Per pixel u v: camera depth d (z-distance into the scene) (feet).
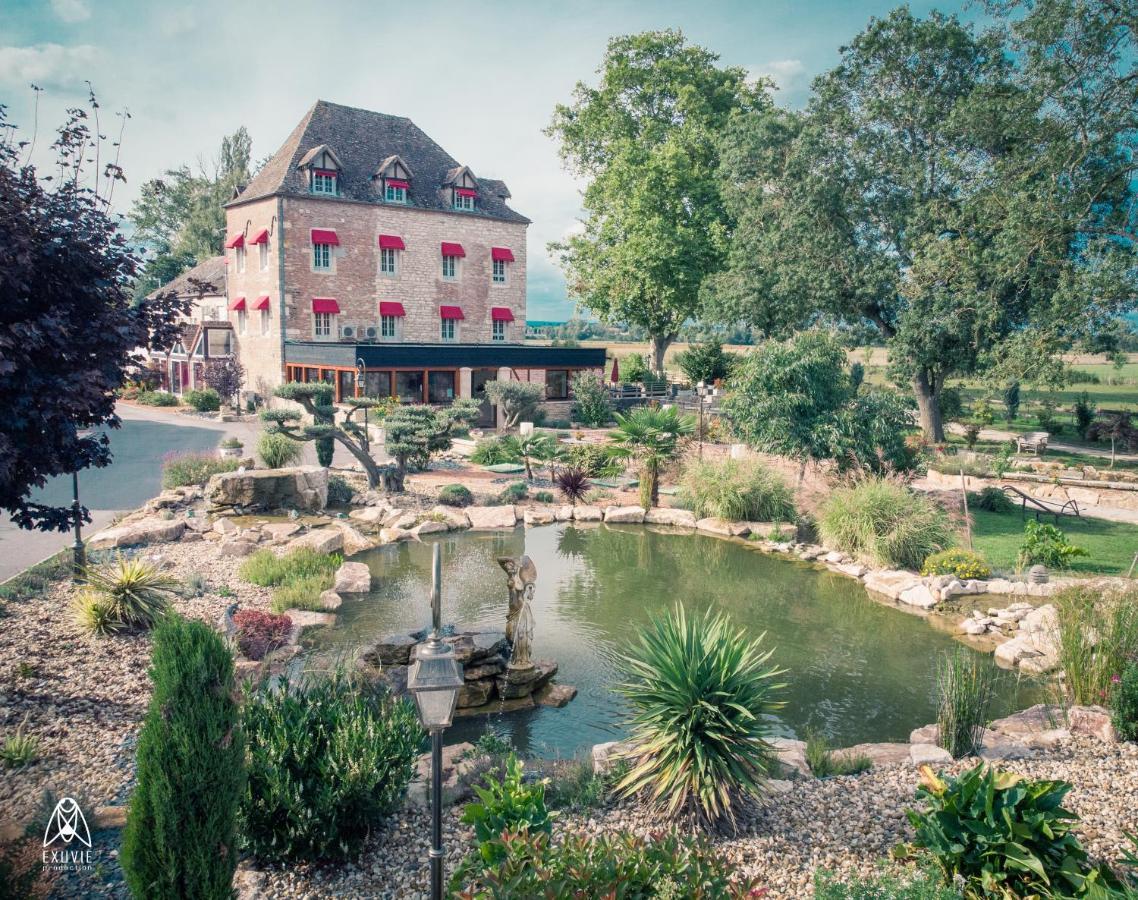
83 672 35.32
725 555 64.03
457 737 32.91
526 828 19.31
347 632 44.34
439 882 17.08
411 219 151.84
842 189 109.29
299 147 143.64
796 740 31.37
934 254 101.40
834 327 119.14
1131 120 90.33
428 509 73.10
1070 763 27.99
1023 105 93.61
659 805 25.12
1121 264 86.28
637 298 167.94
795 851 22.80
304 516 67.87
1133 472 89.86
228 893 17.84
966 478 85.61
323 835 22.15
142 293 246.68
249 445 102.73
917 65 107.65
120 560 43.50
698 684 25.52
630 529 72.43
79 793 25.91
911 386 120.88
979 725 30.25
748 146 121.49
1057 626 40.65
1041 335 91.86
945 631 46.91
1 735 29.22
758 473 73.67
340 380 127.65
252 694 27.07
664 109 166.09
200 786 17.11
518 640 36.96
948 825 19.53
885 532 60.80
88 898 20.65
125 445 102.78
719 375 173.88
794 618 48.98
